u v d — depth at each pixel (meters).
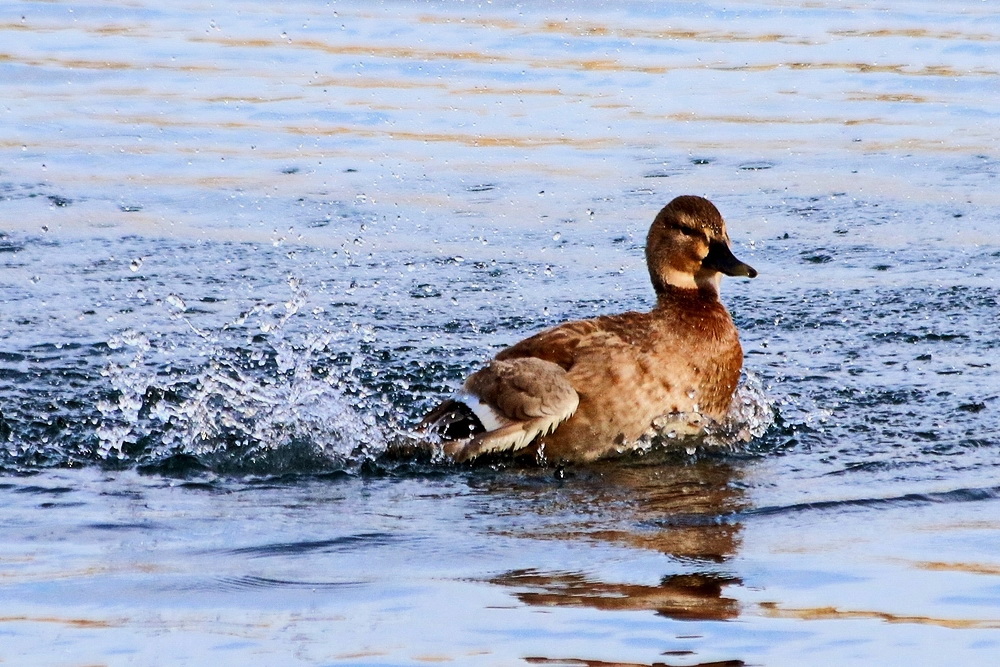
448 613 7.72
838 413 11.95
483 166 19.95
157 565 8.49
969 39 25.52
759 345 13.81
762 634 7.42
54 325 14.21
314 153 20.39
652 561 8.56
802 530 9.17
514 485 10.41
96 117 21.45
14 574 8.29
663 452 11.22
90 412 11.89
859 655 7.15
